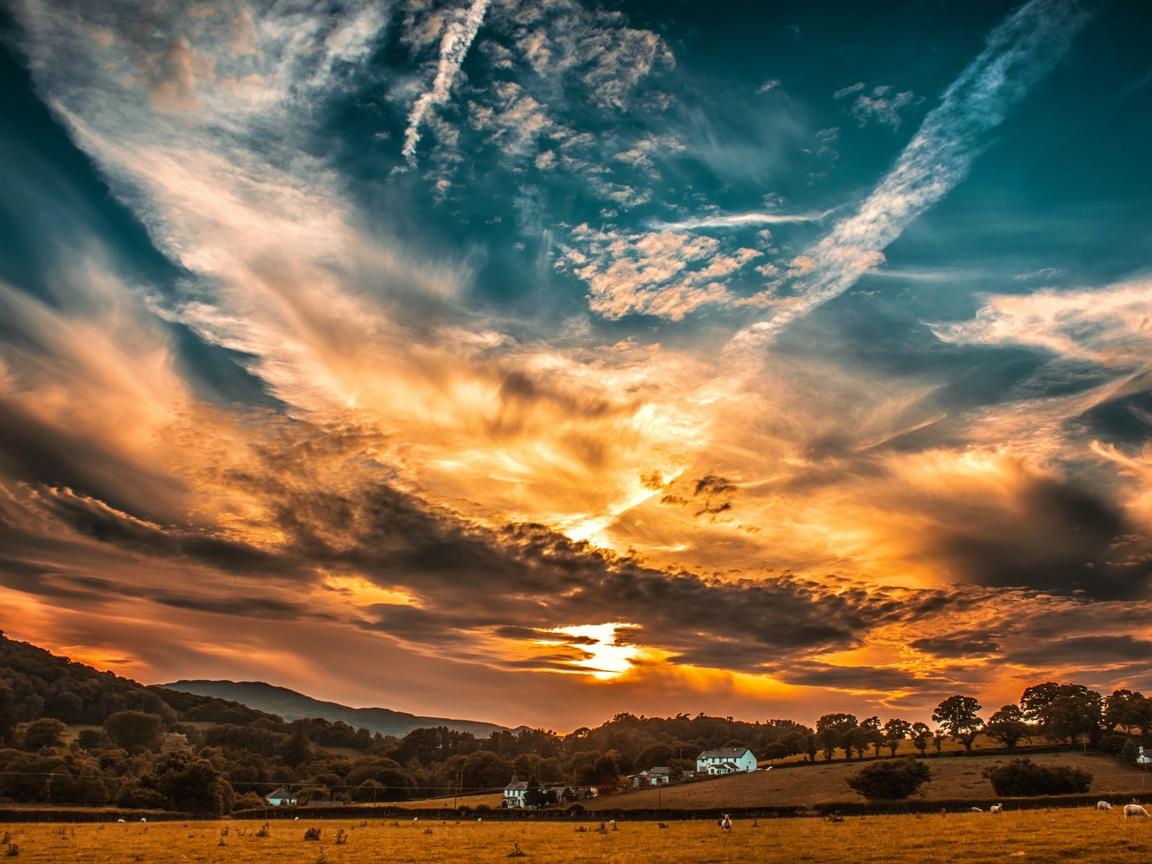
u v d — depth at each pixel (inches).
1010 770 4424.2
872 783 4426.7
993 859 1526.8
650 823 3398.1
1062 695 6584.6
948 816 3046.3
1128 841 1708.9
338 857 1958.7
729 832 2588.6
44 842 2477.9
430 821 4227.4
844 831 2404.0
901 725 7672.2
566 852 2036.2
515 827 3390.7
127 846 2315.5
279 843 2423.7
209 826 3516.2
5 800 5497.1
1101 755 6141.7
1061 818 2484.0
